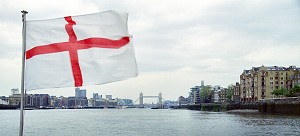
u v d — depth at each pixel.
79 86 8.80
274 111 108.69
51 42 8.79
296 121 66.19
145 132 50.81
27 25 8.74
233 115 104.06
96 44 8.84
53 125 69.25
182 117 103.69
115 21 8.84
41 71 8.73
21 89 8.57
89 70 8.82
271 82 170.62
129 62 8.91
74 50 8.79
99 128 59.72
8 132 52.78
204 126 60.59
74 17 8.83
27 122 81.12
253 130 49.62
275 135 42.72
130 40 8.94
